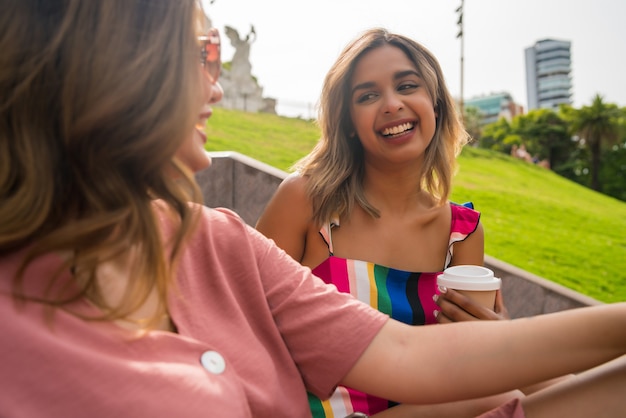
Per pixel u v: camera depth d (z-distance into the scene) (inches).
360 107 75.5
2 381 26.5
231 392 32.9
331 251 75.2
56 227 30.2
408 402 43.1
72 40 29.3
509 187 1072.2
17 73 28.9
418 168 78.0
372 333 43.9
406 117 73.9
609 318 41.5
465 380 42.1
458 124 83.0
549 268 673.0
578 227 890.1
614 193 1798.7
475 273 59.4
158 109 31.0
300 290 45.6
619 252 767.1
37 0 29.2
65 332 29.1
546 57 3882.9
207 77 38.0
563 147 1879.9
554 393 42.1
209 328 38.4
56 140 30.0
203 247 41.8
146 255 31.7
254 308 43.1
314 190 75.6
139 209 31.4
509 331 42.6
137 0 30.6
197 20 33.7
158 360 31.5
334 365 43.5
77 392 27.7
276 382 39.9
